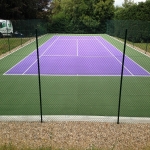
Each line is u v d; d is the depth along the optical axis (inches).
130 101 366.0
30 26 1203.2
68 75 515.2
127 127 259.9
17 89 418.9
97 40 1205.1
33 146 215.2
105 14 1652.3
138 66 615.8
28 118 288.2
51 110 330.6
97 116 296.8
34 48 912.9
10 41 1037.2
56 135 238.5
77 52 837.2
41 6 1622.8
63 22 1649.9
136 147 215.9
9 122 275.0
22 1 1465.3
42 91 408.2
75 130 250.1
